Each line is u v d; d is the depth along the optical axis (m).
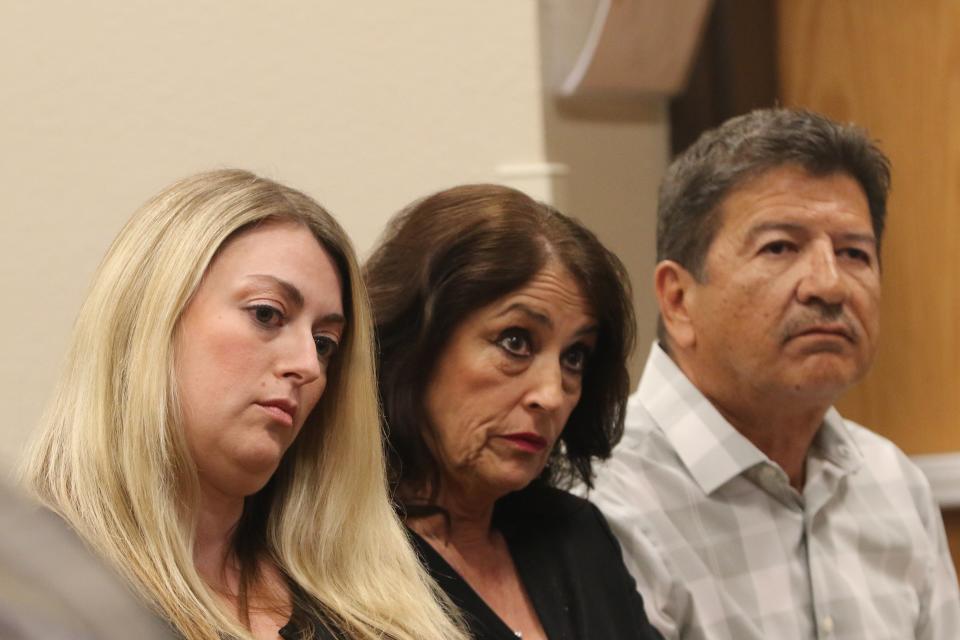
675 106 10.23
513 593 4.95
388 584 4.20
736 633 5.97
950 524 9.86
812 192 5.93
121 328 3.62
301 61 9.02
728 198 6.00
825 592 6.16
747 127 6.08
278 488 4.21
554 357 4.80
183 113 8.84
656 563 5.86
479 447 4.73
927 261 10.08
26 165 8.70
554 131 9.39
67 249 8.70
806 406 6.05
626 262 9.85
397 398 4.79
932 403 10.06
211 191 3.83
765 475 6.20
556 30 9.41
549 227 4.88
